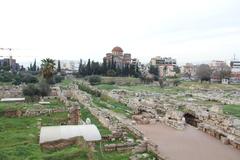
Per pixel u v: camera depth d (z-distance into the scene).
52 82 132.75
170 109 81.25
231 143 50.69
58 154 32.19
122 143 45.47
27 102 82.44
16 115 62.25
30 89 92.19
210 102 111.62
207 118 70.56
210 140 53.75
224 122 63.66
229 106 98.38
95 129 43.94
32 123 54.81
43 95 94.44
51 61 98.50
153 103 92.50
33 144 37.38
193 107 87.56
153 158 40.66
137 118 71.88
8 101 83.56
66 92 108.25
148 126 65.19
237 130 55.78
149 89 156.50
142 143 44.72
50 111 66.38
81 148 34.88
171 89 163.75
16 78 137.12
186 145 49.62
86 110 75.31
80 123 56.56
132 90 141.50
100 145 43.75
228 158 42.69
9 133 44.84
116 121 62.06
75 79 194.38
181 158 41.97
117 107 88.69
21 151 33.34
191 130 62.25
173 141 52.16
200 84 198.38
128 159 38.81
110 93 115.75
